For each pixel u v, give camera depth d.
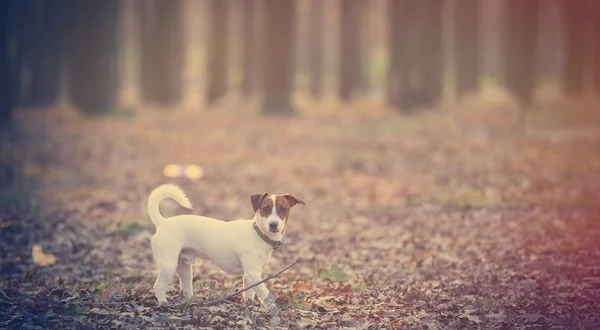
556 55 71.44
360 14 52.31
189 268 8.11
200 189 16.98
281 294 8.21
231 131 29.41
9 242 11.49
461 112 35.03
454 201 15.02
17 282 9.20
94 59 34.06
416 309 8.11
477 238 11.98
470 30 42.81
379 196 16.12
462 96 40.81
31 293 8.59
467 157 21.78
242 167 20.55
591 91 47.75
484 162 20.70
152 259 10.69
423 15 37.75
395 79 36.88
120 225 12.73
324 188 17.23
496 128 29.45
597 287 9.18
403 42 36.62
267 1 34.62
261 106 35.38
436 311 8.05
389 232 12.64
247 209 14.82
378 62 79.31
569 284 9.29
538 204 14.61
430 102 37.41
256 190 17.05
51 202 14.76
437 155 22.39
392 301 8.40
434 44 37.81
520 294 8.76
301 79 65.81
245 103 42.28
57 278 9.45
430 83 37.53
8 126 27.98
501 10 56.69
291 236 12.32
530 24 38.09
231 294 7.84
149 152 23.41
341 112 36.94
